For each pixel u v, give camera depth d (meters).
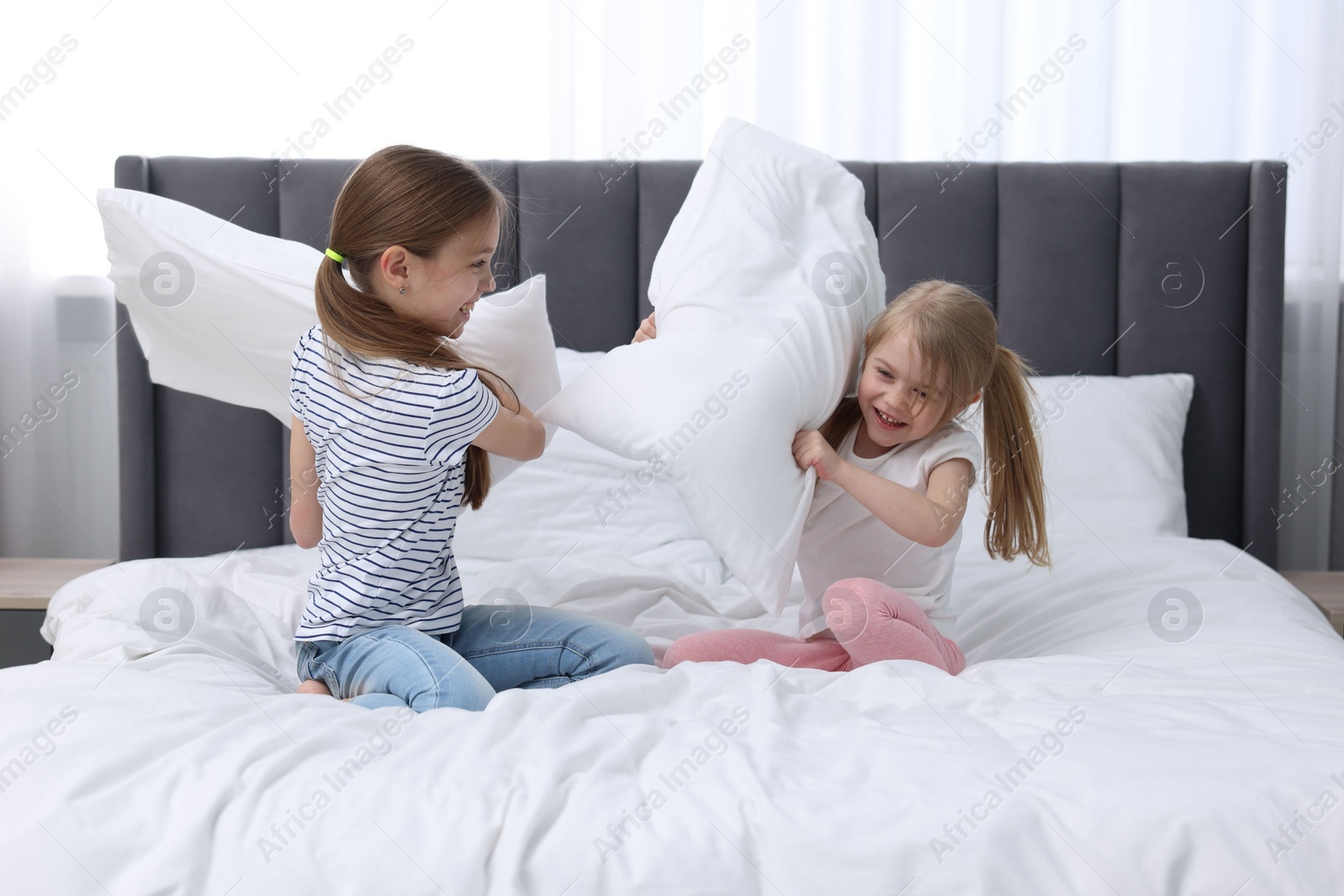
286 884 0.79
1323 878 0.79
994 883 0.79
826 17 2.32
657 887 0.79
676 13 2.30
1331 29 2.30
